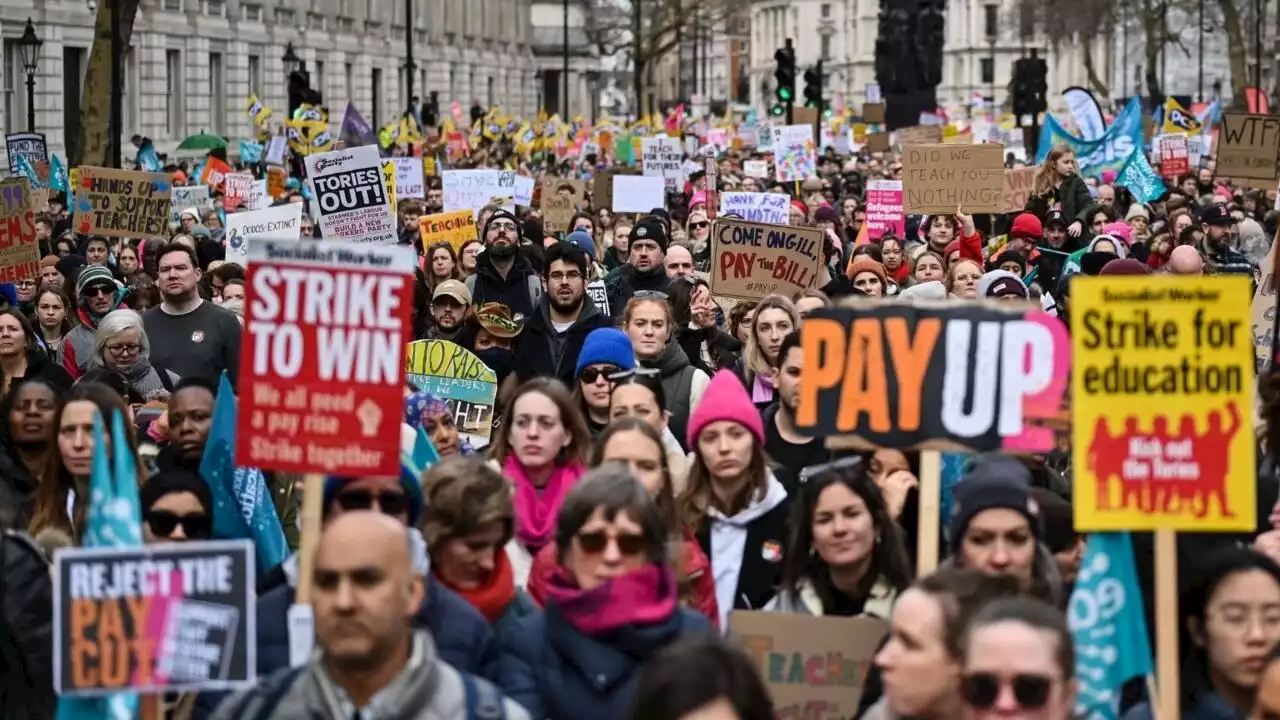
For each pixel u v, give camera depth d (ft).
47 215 107.34
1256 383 43.78
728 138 276.62
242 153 203.82
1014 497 30.63
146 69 251.60
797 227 69.82
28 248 69.05
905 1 317.42
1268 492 38.19
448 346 53.31
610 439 36.11
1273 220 100.17
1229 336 29.81
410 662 25.07
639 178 112.06
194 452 39.81
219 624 26.18
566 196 117.19
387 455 29.17
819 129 241.96
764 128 234.58
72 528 37.09
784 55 219.20
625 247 95.66
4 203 68.69
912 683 25.70
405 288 29.22
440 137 224.94
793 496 40.55
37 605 31.73
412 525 33.55
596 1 643.86
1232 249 89.86
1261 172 91.61
